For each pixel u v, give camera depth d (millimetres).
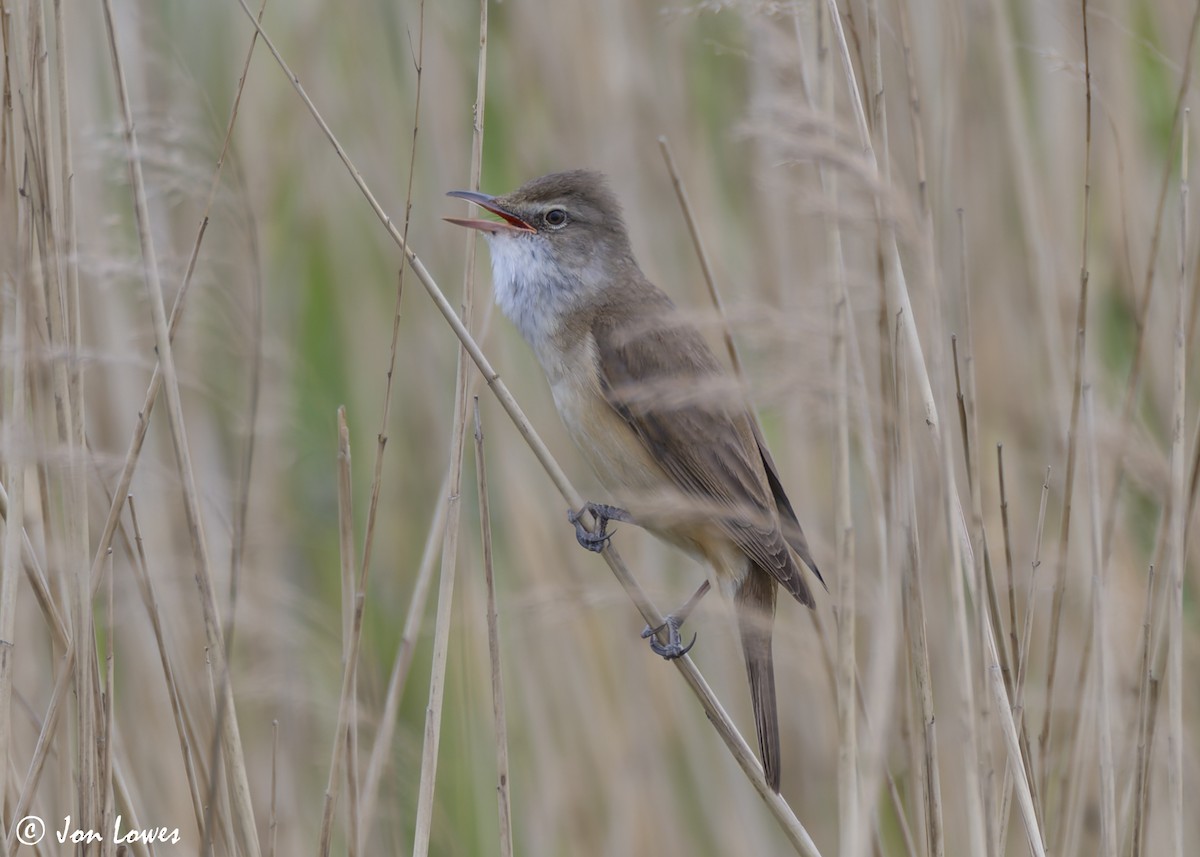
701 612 8078
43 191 6297
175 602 8953
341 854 9578
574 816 9703
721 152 10820
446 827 9266
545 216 8523
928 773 6336
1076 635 8977
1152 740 6676
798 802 9961
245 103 11117
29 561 6445
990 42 10180
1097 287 10375
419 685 10359
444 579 6859
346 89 11203
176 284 7098
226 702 6293
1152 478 6750
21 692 8484
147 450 9805
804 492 9812
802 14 7004
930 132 9461
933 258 6184
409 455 10969
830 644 7930
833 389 6293
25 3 6426
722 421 7965
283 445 10484
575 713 9773
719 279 10445
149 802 8883
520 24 10844
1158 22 10727
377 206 6469
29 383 6469
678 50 10844
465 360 6926
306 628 9805
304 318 11445
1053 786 8188
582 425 8242
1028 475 9812
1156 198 10742
